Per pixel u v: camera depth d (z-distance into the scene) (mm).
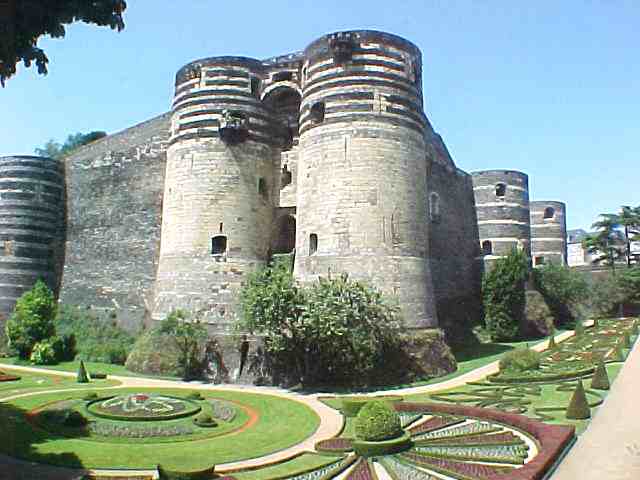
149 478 19594
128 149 54656
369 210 38188
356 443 21688
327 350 35688
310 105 41094
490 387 33312
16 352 48781
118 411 27906
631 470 18609
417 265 39375
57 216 58094
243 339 38844
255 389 35531
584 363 38000
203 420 26438
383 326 36250
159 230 50688
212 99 44062
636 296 67750
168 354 40344
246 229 42938
